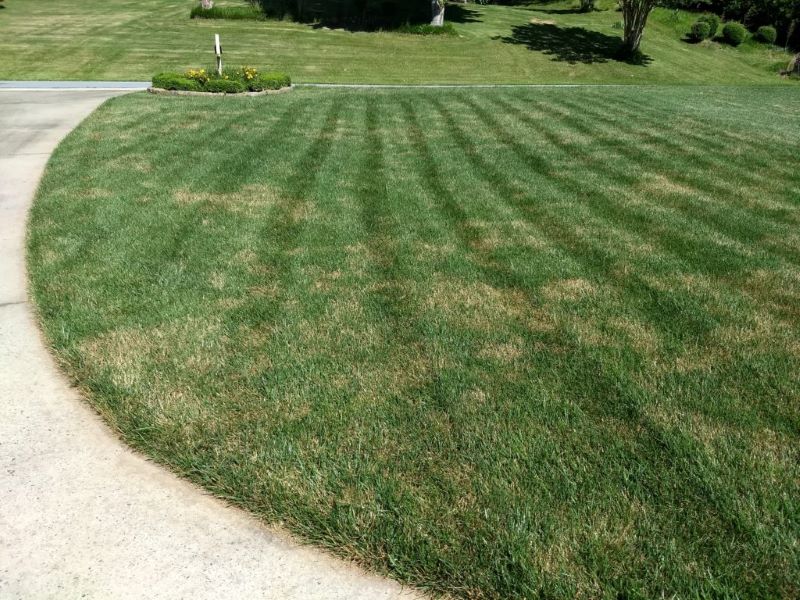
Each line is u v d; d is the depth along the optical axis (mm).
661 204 7617
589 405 3504
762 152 10719
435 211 7062
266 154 9508
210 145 10000
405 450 3109
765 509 2736
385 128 12008
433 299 4844
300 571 2504
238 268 5324
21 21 31844
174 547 2615
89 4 38781
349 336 4242
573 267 5547
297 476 2928
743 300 4965
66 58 24688
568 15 38812
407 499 2783
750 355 4102
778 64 31031
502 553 2512
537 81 25531
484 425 3305
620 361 3971
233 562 2545
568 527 2627
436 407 3463
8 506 2820
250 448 3121
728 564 2455
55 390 3705
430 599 2379
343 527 2648
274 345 4094
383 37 31109
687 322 4559
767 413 3471
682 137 11844
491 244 6078
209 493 2920
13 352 4098
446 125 12484
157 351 3996
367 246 5938
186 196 7293
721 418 3410
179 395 3537
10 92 16719
